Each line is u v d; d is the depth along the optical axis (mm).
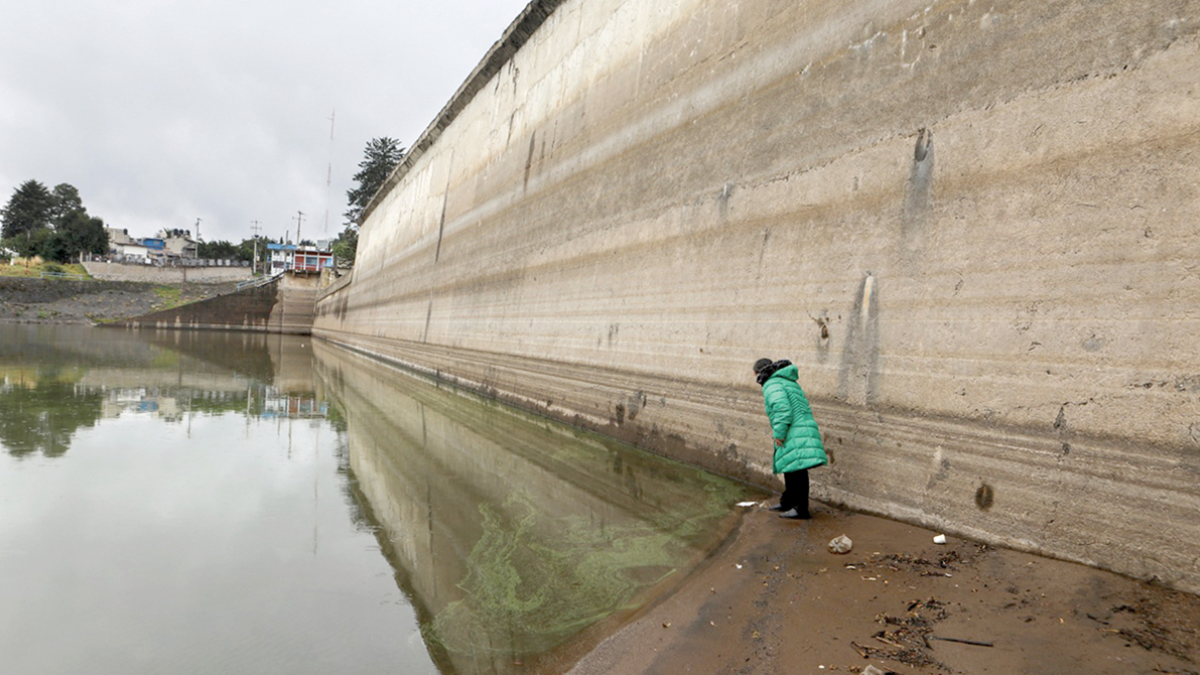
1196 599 3594
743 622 3793
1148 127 4051
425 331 22109
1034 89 4730
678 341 8547
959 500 4906
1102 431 4117
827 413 6164
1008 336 4699
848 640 3469
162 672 3670
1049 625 3449
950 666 3139
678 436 8391
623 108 11008
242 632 4145
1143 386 3949
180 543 5742
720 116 8391
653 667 3395
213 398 14555
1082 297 4293
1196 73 3855
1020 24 4895
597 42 12477
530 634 4059
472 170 19734
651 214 9578
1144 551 3867
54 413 11820
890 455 5508
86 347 27719
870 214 5957
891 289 5656
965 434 4914
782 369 5668
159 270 66125
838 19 6676
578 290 11500
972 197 5066
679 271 8727
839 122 6461
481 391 15883
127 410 12484
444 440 10273
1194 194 3816
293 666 3729
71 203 98312
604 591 4609
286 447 9734
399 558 5418
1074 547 4195
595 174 11625
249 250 109562
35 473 7824
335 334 42906
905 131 5719
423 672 3641
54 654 3861
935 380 5180
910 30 5828
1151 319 3949
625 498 6895
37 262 63188
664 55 10016
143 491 7277
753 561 4691
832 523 5398
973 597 3838
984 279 4906
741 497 6500
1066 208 4434
